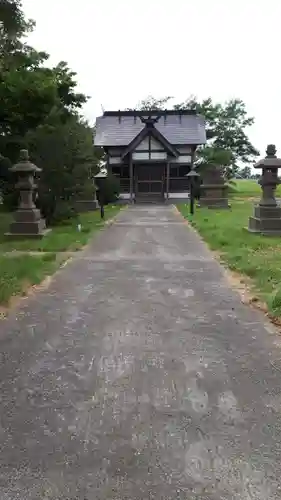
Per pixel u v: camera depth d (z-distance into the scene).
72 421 3.70
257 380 4.42
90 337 5.62
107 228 17.84
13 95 17.34
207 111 46.66
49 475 3.04
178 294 7.61
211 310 6.69
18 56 18.16
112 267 9.95
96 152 26.95
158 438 3.45
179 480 2.98
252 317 6.34
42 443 3.40
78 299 7.36
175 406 3.93
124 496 2.85
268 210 14.39
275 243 12.48
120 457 3.22
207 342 5.42
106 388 4.28
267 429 3.57
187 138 37.59
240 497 2.84
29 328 5.97
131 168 36.16
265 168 14.64
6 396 4.14
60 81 21.66
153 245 13.21
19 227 14.28
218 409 3.88
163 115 39.94
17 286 7.82
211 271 9.42
